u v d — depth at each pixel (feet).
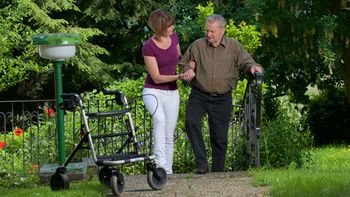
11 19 58.34
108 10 71.20
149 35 74.13
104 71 72.18
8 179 32.86
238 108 37.29
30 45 66.18
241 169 34.71
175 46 29.12
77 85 73.87
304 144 35.06
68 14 73.51
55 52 31.14
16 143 45.21
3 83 59.06
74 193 25.04
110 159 24.75
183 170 37.11
